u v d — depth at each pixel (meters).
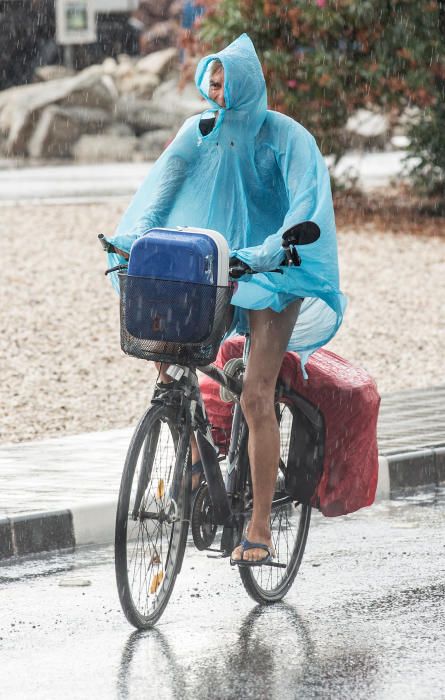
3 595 15.98
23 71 112.06
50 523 18.19
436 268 45.25
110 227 51.47
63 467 21.30
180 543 14.95
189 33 56.97
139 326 13.67
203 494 14.85
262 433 14.55
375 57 52.41
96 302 38.62
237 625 14.80
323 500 16.11
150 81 99.69
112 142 84.19
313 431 15.78
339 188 59.00
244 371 15.27
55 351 32.69
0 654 13.70
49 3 111.12
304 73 52.41
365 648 13.94
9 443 24.27
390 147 87.56
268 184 15.13
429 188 57.84
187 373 14.36
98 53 117.75
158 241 13.58
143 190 15.69
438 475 22.50
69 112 85.81
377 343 34.19
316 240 14.15
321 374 15.97
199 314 13.49
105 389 29.02
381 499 21.38
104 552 18.16
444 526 19.53
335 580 16.66
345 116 54.31
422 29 52.31
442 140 57.00
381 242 50.25
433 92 53.28
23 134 85.31
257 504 14.70
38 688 12.69
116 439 23.70
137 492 14.24
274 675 13.09
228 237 15.20
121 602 14.12
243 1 52.72
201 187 15.20
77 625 14.74
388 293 40.88
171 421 14.49
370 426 16.19
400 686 12.74
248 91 14.65
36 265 43.78
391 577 16.77
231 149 14.95
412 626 14.70
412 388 28.66
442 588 16.23
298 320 15.43
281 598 15.84
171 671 13.20
